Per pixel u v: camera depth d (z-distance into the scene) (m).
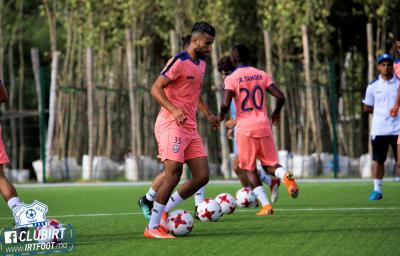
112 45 69.62
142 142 66.56
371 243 20.55
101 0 66.94
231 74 30.38
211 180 61.12
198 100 25.30
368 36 61.16
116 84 68.06
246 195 32.72
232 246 20.42
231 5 69.25
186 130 23.03
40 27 89.00
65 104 66.38
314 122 63.06
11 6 84.81
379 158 36.75
